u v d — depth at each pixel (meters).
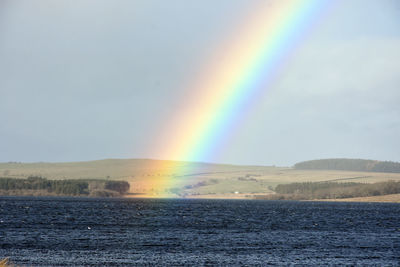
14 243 102.56
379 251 101.19
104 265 79.38
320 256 93.00
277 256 92.00
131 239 114.25
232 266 81.19
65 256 86.69
